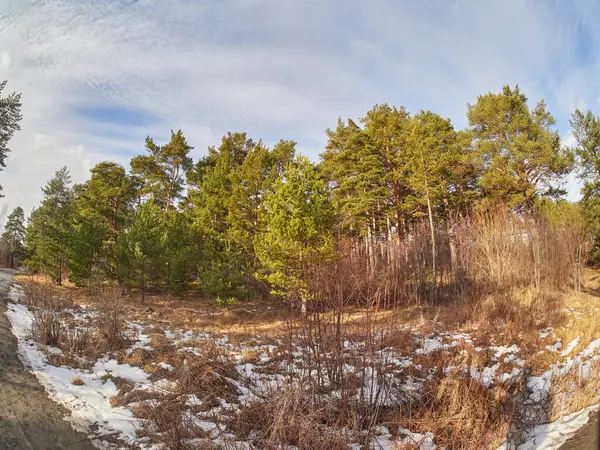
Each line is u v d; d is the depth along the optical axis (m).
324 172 31.33
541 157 25.69
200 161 31.39
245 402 6.99
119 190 32.41
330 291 8.03
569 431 6.94
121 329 11.06
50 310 11.19
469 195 29.08
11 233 55.25
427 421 6.70
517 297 19.31
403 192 30.72
